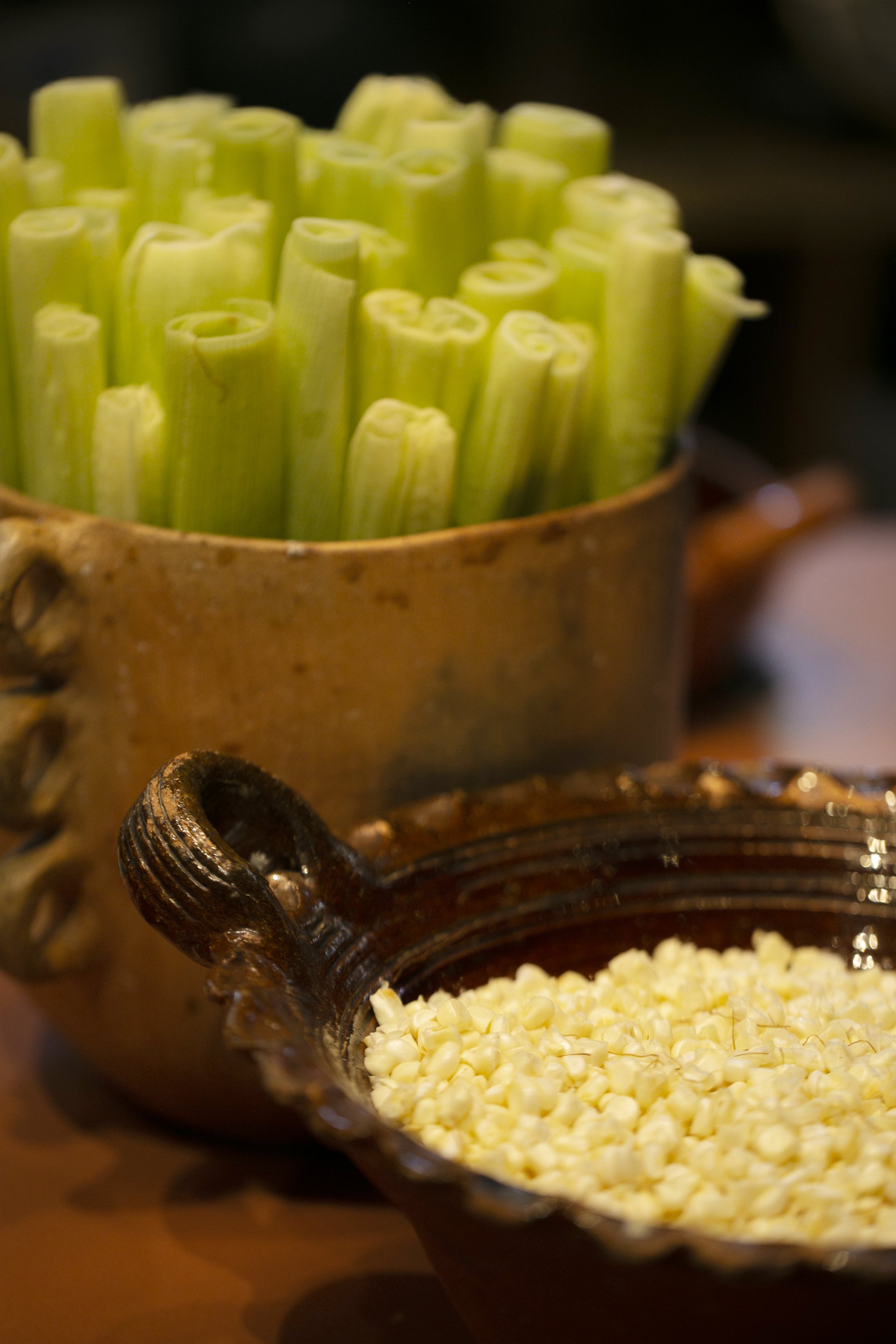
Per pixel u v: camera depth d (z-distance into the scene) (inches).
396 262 42.2
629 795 41.2
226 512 40.8
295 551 39.7
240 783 37.7
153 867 36.5
